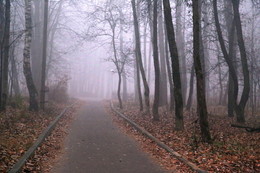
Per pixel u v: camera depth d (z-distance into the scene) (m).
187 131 11.99
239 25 14.83
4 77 13.41
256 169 6.94
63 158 8.05
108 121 16.47
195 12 9.83
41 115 15.14
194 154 8.31
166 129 12.66
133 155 8.59
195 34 9.80
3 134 9.60
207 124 9.82
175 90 11.92
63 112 17.95
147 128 12.98
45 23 17.95
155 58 14.99
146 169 7.21
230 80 17.08
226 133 12.03
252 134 11.91
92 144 10.02
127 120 15.55
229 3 18.67
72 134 11.84
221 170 6.82
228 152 8.52
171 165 7.55
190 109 20.44
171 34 11.57
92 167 7.30
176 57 11.66
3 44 14.06
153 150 9.21
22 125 11.55
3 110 13.27
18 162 6.72
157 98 15.19
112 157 8.32
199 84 9.80
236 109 14.95
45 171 6.81
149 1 15.58
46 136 10.52
